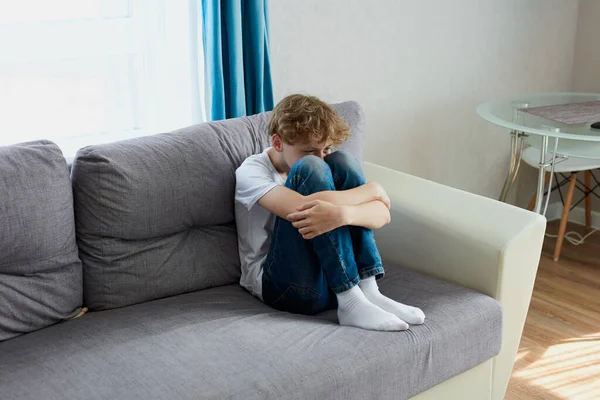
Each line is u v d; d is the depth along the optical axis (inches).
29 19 93.0
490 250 84.0
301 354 71.4
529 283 88.4
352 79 120.6
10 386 66.3
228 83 103.3
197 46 103.8
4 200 73.9
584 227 148.3
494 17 134.7
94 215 80.7
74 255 80.0
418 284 86.7
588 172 142.3
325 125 81.3
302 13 112.0
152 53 101.7
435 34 128.0
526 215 87.2
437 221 89.1
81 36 96.3
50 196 76.8
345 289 78.4
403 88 127.2
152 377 67.1
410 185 96.6
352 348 73.1
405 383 75.8
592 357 105.3
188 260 85.7
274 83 112.9
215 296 85.0
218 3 98.0
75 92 99.0
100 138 102.4
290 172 82.5
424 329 77.7
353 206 79.2
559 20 143.9
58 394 65.0
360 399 72.1
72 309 80.0
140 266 82.7
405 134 130.2
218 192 86.6
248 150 90.5
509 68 140.3
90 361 70.0
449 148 136.8
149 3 99.7
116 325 77.0
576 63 148.7
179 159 84.6
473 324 81.0
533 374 101.3
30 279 76.9
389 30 122.2
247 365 69.1
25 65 94.7
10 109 95.3
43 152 77.7
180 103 106.6
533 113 117.3
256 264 85.8
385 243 95.3
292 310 82.2
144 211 82.0
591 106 121.6
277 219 82.0
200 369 68.2
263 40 103.3
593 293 123.5
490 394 88.6
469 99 136.5
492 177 145.0
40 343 74.0
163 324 76.9
